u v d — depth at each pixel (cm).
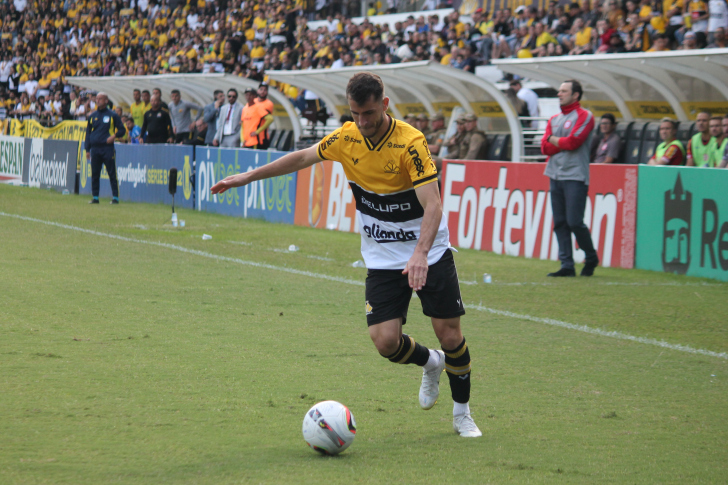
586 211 2230
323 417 712
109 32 7456
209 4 6569
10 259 1939
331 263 2086
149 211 3434
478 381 1020
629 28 3319
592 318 1445
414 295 1642
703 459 730
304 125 4428
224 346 1155
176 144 3875
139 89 4675
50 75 7319
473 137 2889
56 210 3306
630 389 991
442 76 3095
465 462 709
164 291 1595
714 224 1909
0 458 684
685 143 2486
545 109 3609
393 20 5156
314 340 1212
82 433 760
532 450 750
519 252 2345
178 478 648
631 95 2734
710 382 1030
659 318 1450
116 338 1180
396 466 693
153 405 861
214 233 2711
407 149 766
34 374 967
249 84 4072
